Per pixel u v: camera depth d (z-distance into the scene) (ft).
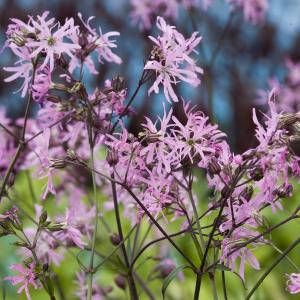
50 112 2.09
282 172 1.92
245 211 1.90
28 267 2.00
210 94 2.80
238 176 1.89
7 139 2.44
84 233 2.37
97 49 2.10
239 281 2.94
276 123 1.86
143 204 1.97
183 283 3.01
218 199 2.02
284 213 3.25
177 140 1.90
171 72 1.95
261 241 1.95
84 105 2.02
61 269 3.04
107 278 2.89
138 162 1.93
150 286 2.96
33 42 1.97
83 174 2.62
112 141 2.00
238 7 3.06
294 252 3.21
